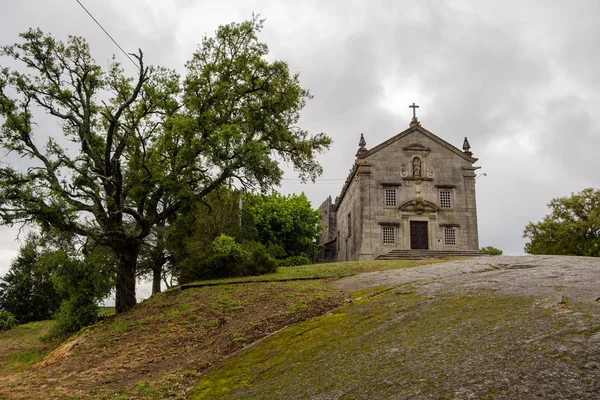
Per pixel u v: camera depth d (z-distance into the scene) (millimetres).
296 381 9508
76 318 22172
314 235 51781
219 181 24656
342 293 18453
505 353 8289
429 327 10961
